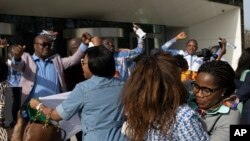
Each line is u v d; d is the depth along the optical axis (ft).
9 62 14.29
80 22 44.68
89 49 10.58
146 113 6.75
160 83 6.77
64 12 39.60
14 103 10.71
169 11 50.26
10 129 10.59
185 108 6.85
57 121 11.07
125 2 42.32
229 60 60.90
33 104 10.98
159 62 6.95
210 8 55.01
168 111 6.72
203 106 8.12
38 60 15.06
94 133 9.94
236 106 8.14
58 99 12.47
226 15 60.34
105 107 9.97
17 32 37.93
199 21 60.29
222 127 7.99
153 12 48.80
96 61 10.19
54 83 15.10
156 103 6.71
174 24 58.29
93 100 9.95
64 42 42.42
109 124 9.96
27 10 35.86
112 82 10.26
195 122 6.82
